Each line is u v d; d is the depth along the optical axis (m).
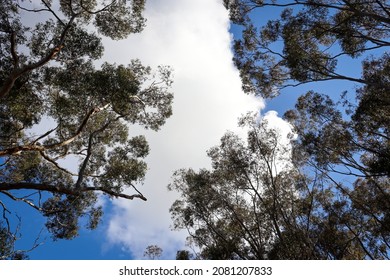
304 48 16.67
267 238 19.72
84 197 18.19
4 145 16.78
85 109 16.33
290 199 19.30
